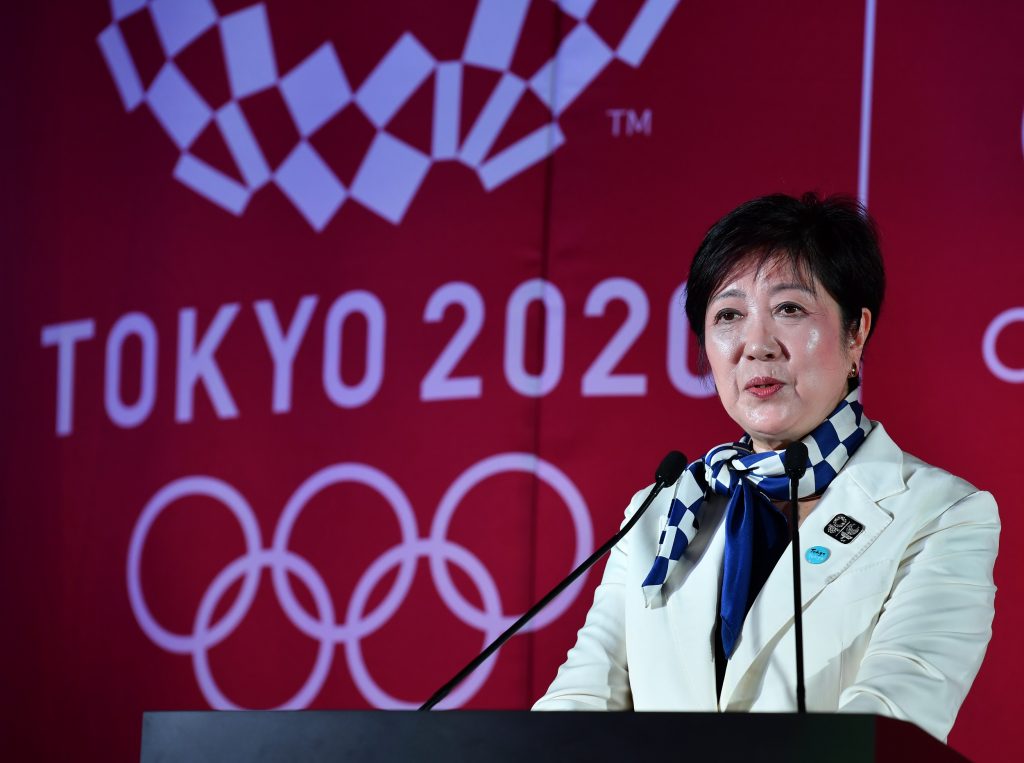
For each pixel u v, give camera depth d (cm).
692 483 538
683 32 915
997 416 819
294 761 324
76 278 1007
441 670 901
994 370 823
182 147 1004
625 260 905
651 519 557
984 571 477
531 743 307
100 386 991
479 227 938
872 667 438
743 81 898
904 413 833
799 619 427
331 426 947
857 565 486
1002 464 814
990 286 830
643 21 923
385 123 968
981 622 461
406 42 972
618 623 542
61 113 1029
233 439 962
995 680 795
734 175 891
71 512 983
